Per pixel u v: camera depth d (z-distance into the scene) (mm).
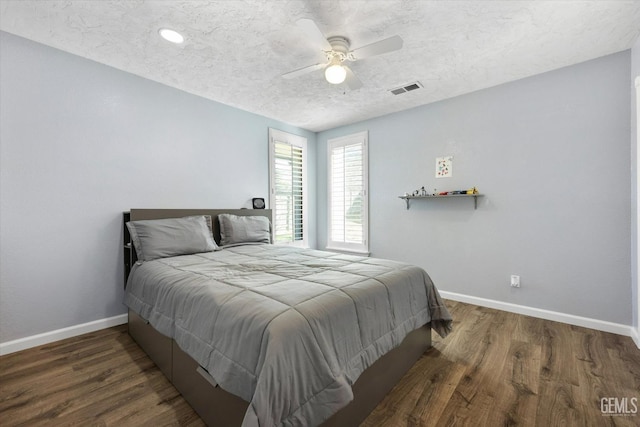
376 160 3945
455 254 3256
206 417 1343
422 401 1543
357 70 2621
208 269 1928
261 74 2697
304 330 1125
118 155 2604
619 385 1656
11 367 1864
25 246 2139
